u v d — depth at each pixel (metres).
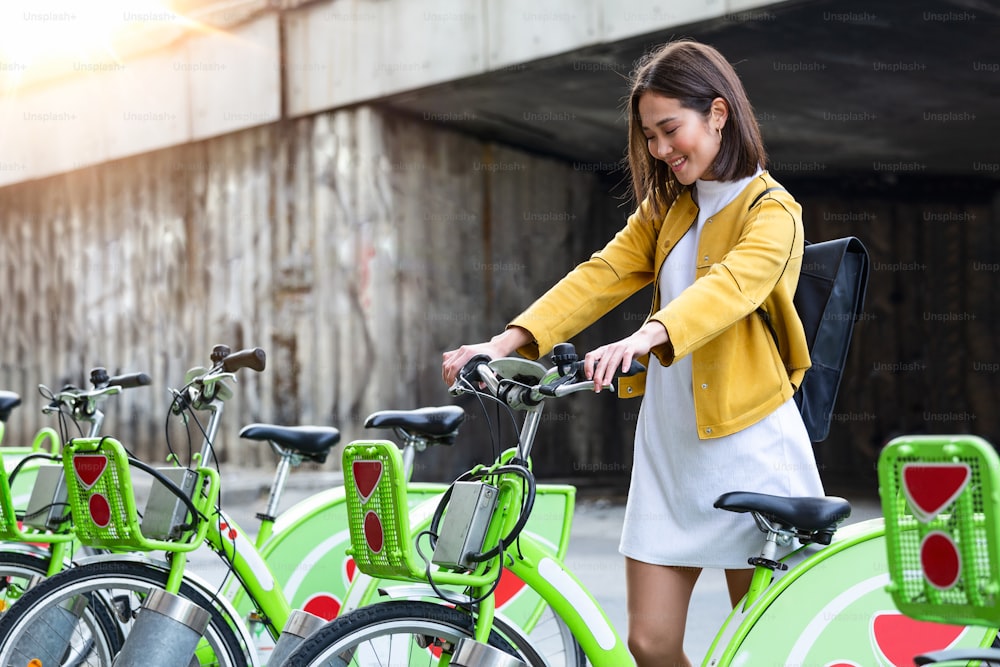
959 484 1.34
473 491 1.91
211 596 2.43
